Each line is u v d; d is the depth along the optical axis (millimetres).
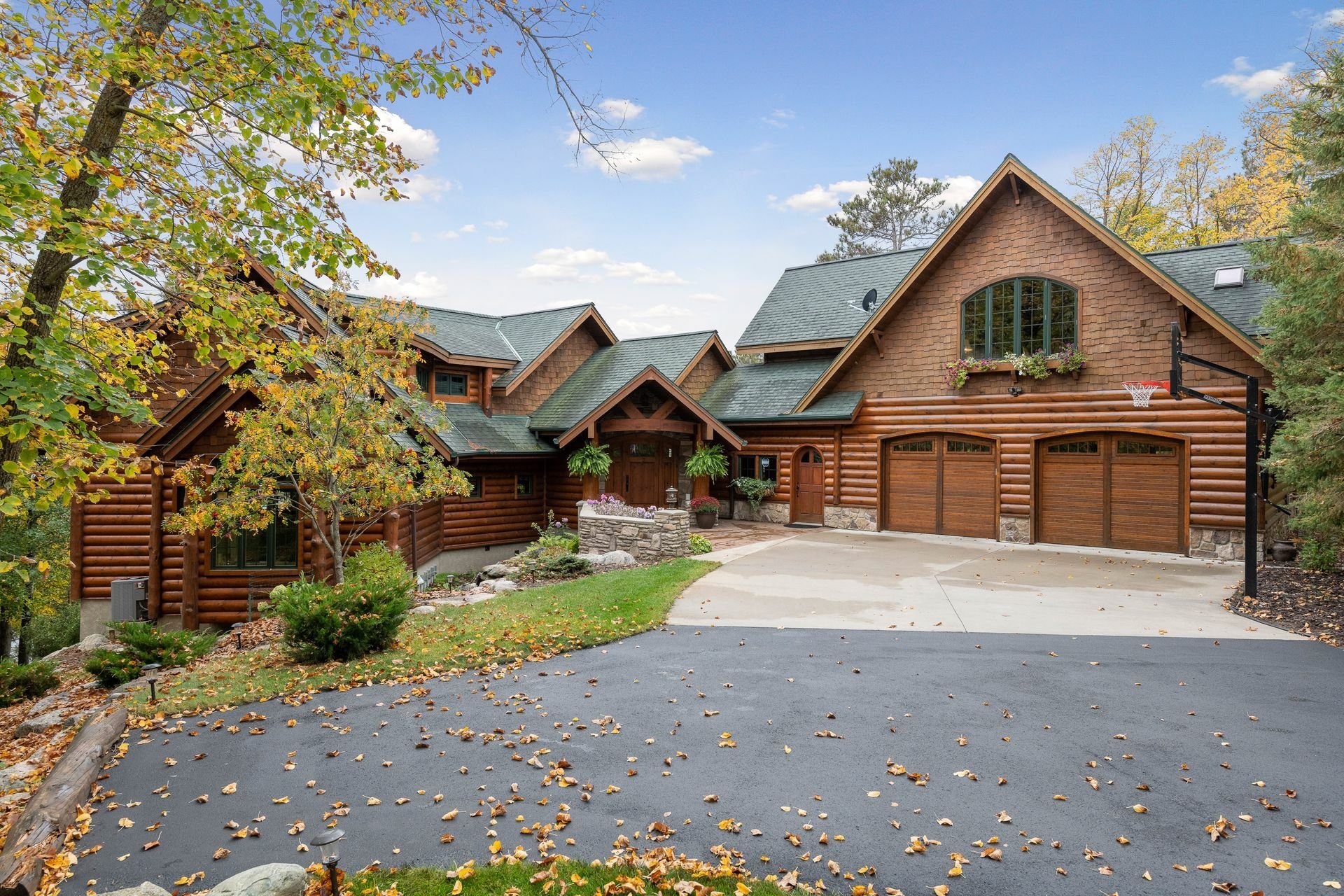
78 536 13672
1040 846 4383
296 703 7172
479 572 16734
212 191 6332
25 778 6055
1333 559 11430
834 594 11070
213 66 6074
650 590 11234
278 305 6930
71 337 6074
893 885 4039
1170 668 7461
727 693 7023
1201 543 13562
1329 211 9938
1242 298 13648
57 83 5566
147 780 5590
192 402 12109
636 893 3961
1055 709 6438
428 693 7336
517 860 4309
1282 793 4930
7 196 4660
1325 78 10352
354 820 4879
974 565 13203
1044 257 15219
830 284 21797
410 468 11188
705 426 18719
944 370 16516
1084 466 15016
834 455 18281
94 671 9203
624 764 5586
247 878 3912
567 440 17500
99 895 4109
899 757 5582
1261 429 12906
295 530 12602
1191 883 3996
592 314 21172
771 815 4785
